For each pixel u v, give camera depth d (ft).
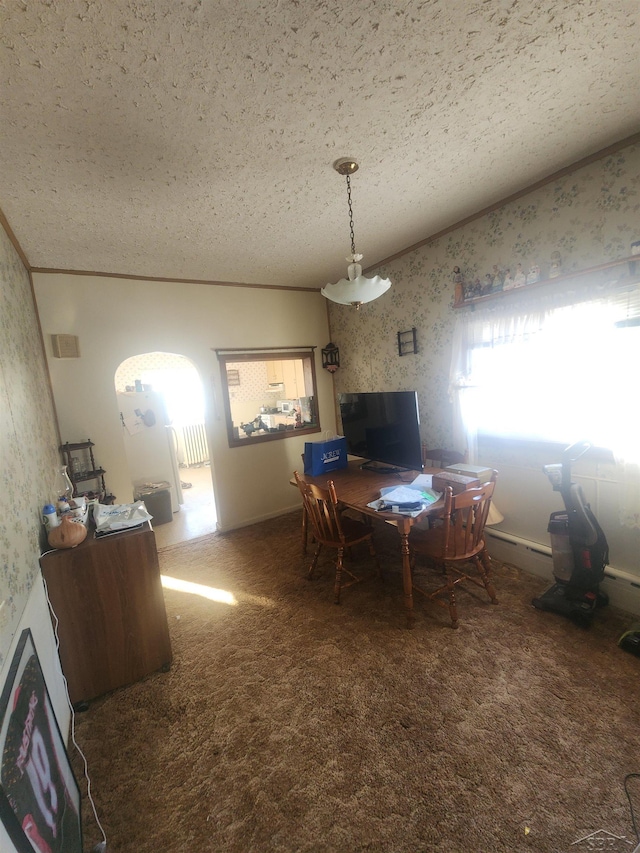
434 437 10.48
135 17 3.29
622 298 6.15
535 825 3.72
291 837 3.80
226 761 4.64
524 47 4.00
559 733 4.63
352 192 6.93
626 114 5.29
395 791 4.13
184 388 21.95
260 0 3.24
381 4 3.40
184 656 6.51
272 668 6.08
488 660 5.86
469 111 5.00
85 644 5.64
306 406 14.17
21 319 7.20
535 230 7.29
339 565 7.76
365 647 6.37
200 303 11.63
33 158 5.11
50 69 3.71
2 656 3.38
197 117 4.63
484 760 4.38
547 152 6.18
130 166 5.50
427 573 8.57
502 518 8.38
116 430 10.43
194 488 18.31
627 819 3.71
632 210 5.99
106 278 10.18
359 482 8.75
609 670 5.49
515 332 7.73
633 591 6.61
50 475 7.44
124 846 3.83
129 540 5.83
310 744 4.75
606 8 3.57
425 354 10.33
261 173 6.02
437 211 8.09
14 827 2.63
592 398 6.77
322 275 12.18
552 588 7.22
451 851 3.57
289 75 4.11
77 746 4.89
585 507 6.61
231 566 9.82
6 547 3.98
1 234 6.44
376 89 4.44
